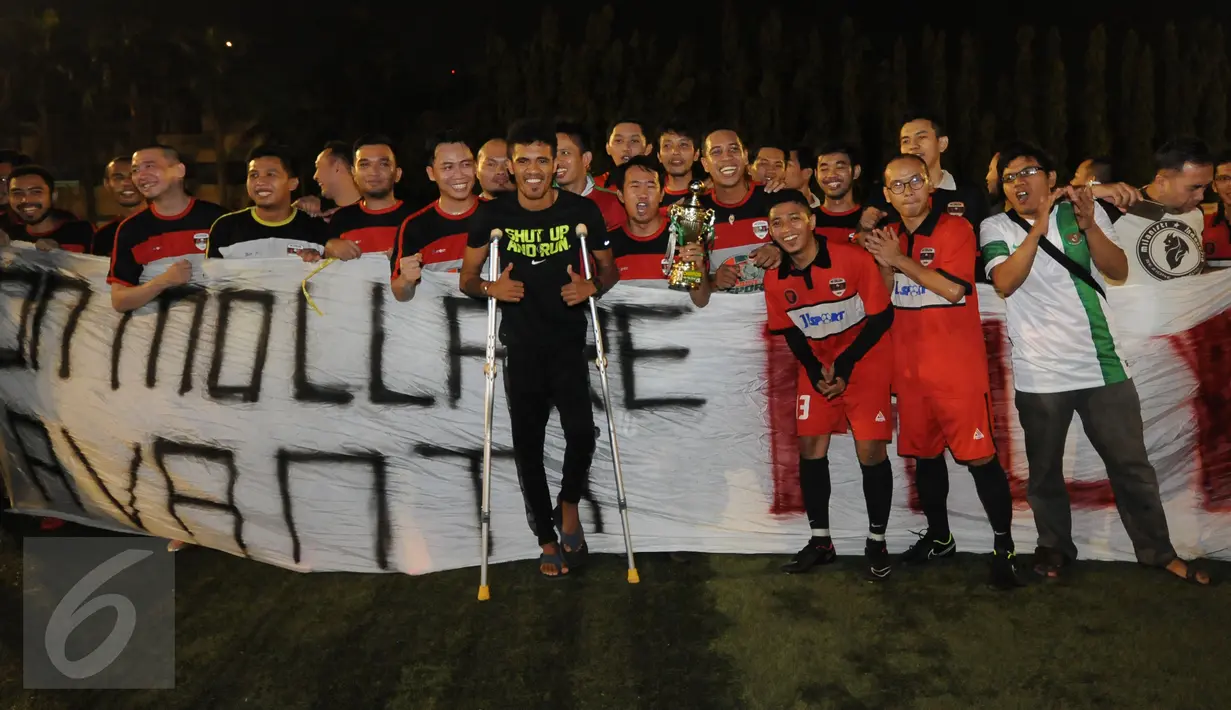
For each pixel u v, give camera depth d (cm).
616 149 553
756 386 451
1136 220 487
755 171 544
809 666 340
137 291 460
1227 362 427
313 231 505
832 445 450
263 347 457
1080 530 437
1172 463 432
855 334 412
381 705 325
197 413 463
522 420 414
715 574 428
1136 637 354
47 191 571
